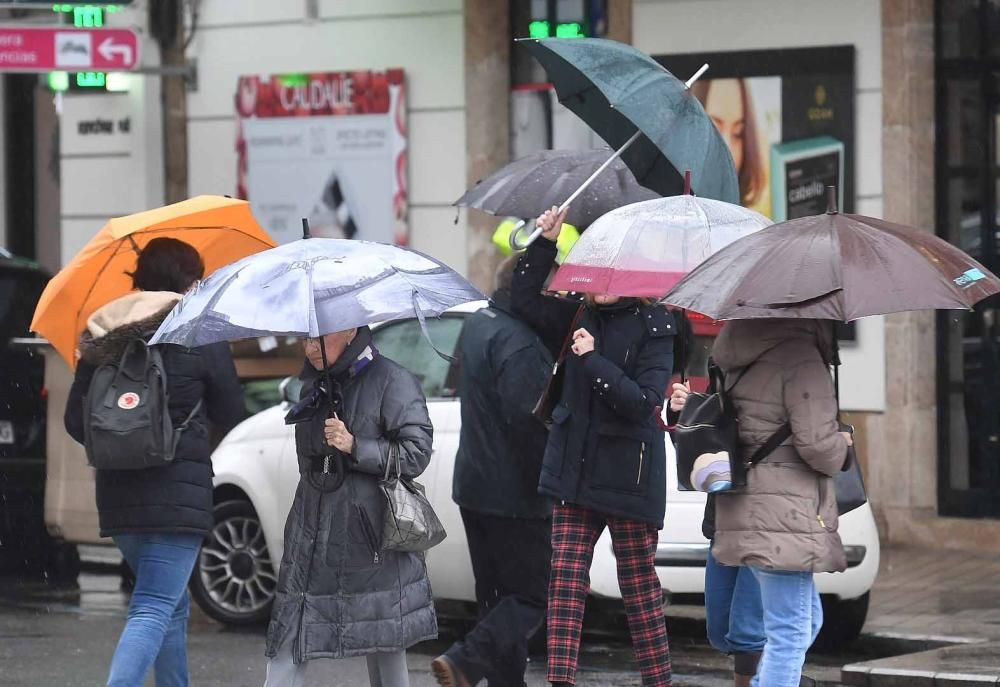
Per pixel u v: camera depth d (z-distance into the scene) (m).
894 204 37.19
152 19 44.25
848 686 23.75
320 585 16.56
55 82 45.53
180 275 19.28
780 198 38.12
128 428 18.14
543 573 20.30
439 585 26.39
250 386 34.62
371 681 17.67
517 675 20.11
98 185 45.44
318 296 15.80
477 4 41.34
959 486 37.19
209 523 18.84
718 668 25.22
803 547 17.33
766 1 38.06
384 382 16.91
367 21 42.59
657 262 18.55
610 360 19.39
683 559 24.92
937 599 30.66
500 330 20.23
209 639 27.83
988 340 36.91
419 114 42.28
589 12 40.94
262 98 43.53
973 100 37.06
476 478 20.25
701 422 17.50
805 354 17.42
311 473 16.75
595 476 19.38
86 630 28.42
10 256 39.16
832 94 37.53
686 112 20.25
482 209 21.14
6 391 35.66
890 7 36.97
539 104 41.59
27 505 35.56
